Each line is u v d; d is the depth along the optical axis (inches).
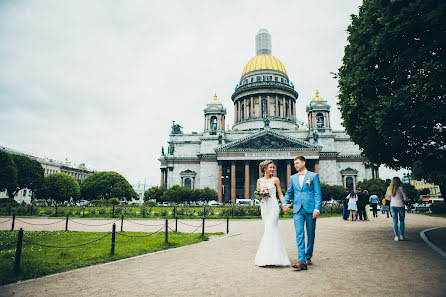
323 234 730.8
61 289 333.7
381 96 600.1
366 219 1207.6
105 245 622.8
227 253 528.7
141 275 388.5
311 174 420.5
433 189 4549.7
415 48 538.9
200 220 1386.6
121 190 4271.7
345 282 329.1
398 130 609.6
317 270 382.9
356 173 3750.0
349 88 724.0
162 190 3412.9
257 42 5147.6
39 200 4788.4
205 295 300.0
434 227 868.6
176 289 322.7
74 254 524.1
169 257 506.0
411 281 327.9
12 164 2972.4
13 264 428.8
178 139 4207.7
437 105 539.8
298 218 410.3
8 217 1512.1
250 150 3575.3
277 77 4685.0
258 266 417.1
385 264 408.2
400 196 618.8
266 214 429.7
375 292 293.7
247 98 4650.6
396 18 502.6
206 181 3895.2
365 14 645.3
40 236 759.7
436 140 660.7
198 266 429.1
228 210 1603.1
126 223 1232.8
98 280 369.1
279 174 3732.8
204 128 4185.5
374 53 609.3
